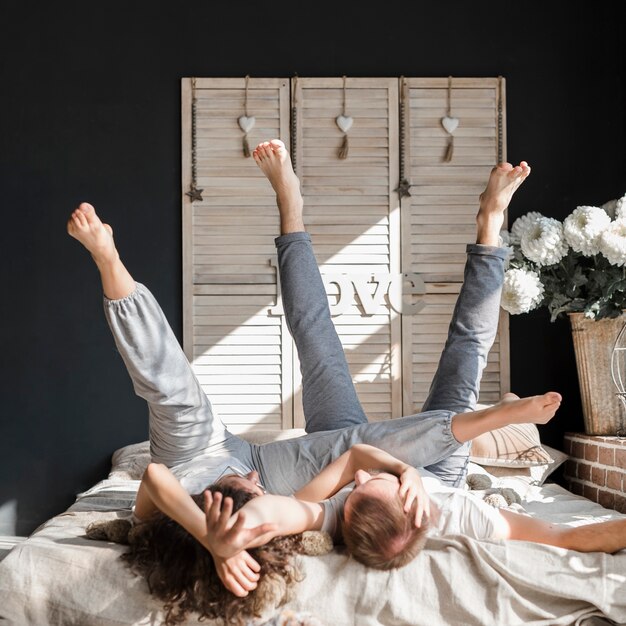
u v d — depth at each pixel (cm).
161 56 408
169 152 407
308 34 411
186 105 405
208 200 405
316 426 266
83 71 406
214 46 409
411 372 406
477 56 414
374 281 407
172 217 406
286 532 191
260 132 407
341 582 191
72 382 400
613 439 346
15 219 403
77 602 193
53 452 399
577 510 296
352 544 192
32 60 405
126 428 400
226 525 174
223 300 404
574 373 411
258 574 183
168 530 193
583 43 417
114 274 216
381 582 190
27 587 195
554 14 416
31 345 401
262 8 410
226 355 403
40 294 402
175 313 405
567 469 388
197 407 233
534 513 286
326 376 269
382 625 189
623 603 190
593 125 416
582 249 353
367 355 406
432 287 408
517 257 382
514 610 190
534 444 347
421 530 193
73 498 398
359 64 412
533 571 192
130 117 407
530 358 411
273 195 406
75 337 402
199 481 219
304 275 278
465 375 266
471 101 412
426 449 225
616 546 200
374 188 409
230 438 242
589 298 363
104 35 407
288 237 279
